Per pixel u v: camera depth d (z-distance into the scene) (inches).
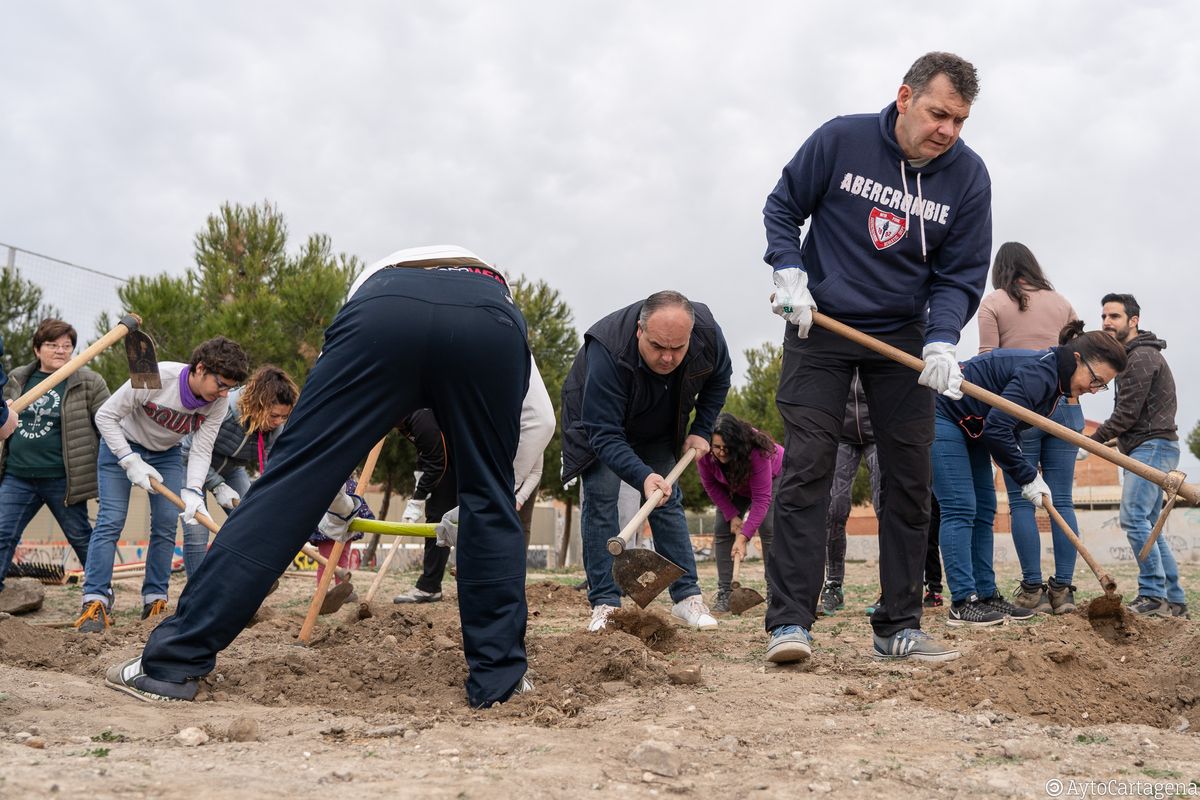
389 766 83.8
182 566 481.4
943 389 148.1
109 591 210.5
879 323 156.6
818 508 153.4
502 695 116.8
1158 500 235.8
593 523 194.4
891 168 154.4
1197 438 1327.5
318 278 639.1
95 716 102.2
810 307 151.2
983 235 157.8
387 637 174.7
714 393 189.8
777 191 161.2
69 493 234.4
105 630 197.3
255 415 225.1
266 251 672.4
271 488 116.3
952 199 155.2
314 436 115.4
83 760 80.7
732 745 96.0
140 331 159.9
